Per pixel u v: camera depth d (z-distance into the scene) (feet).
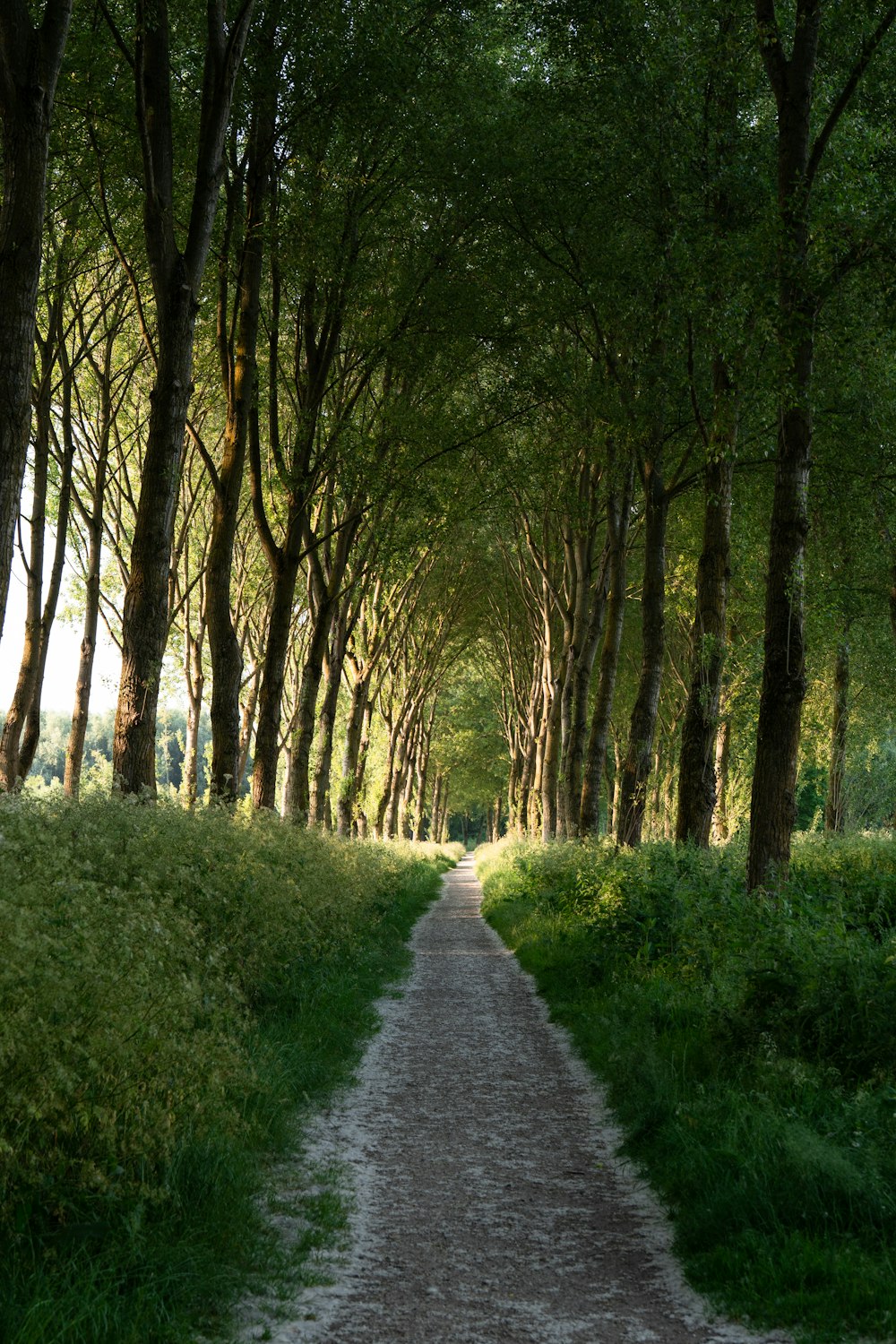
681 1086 26.40
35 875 22.81
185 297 46.68
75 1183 16.53
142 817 36.70
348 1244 18.95
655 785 170.71
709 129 54.39
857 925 36.60
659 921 44.16
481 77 66.23
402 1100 29.63
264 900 36.55
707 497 58.65
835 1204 18.25
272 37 57.47
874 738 134.41
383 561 77.82
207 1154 19.93
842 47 49.03
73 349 80.89
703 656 57.82
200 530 114.73
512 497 81.51
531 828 155.33
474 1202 21.50
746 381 46.55
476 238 70.03
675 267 53.21
